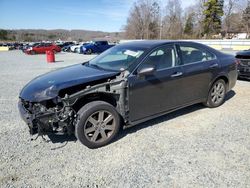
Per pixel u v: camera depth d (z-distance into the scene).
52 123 3.22
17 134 3.96
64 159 3.20
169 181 2.72
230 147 3.45
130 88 3.63
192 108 5.15
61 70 4.27
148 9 71.19
